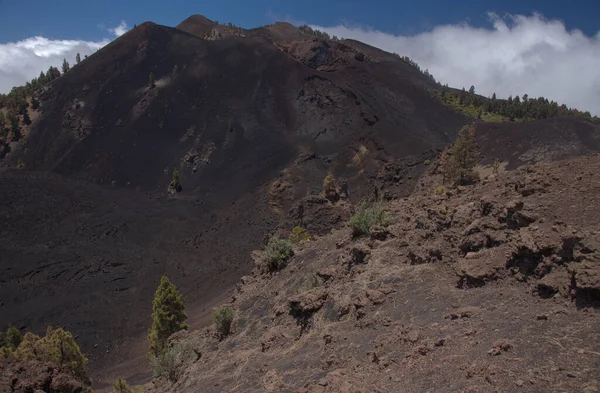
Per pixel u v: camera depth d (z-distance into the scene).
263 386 9.20
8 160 104.50
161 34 161.38
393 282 11.04
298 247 22.02
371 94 141.00
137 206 88.31
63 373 13.79
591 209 9.09
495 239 9.89
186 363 16.97
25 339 25.22
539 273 8.12
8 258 64.88
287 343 11.66
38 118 118.62
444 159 64.19
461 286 9.39
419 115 139.12
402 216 16.34
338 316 11.10
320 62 174.00
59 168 102.38
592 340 5.96
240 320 16.64
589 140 60.38
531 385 5.48
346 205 64.19
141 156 107.44
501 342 6.50
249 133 115.38
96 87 131.00
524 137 65.12
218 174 100.88
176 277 63.31
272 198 85.69
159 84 136.88
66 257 66.75
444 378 6.37
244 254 68.88
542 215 9.64
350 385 6.96
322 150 106.12
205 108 125.94
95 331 49.50
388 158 89.38
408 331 8.22
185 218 83.38
